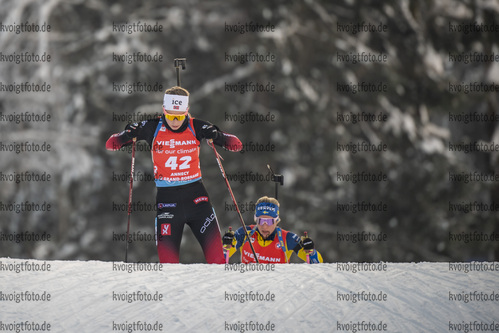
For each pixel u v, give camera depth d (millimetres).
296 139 55031
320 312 10844
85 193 58000
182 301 11141
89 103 57281
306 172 56094
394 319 10703
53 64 56312
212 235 17359
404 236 57594
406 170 57562
